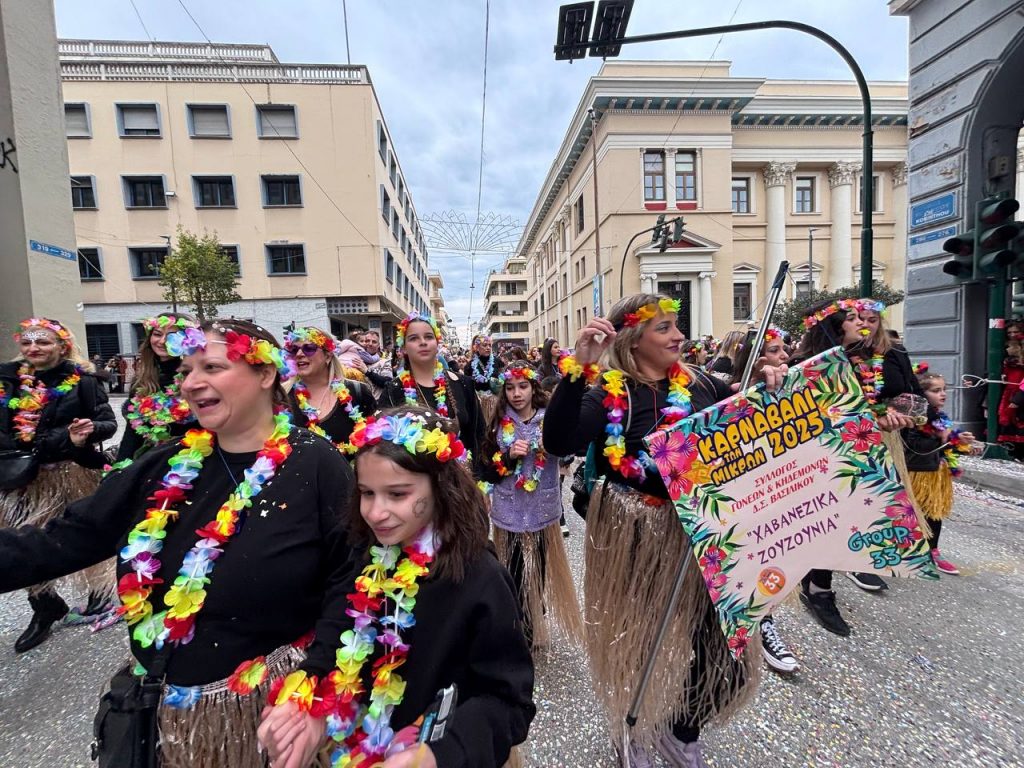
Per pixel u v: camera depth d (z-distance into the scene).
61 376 2.79
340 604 1.19
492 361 7.96
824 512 1.54
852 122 23.89
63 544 1.21
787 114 23.27
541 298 41.53
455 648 1.13
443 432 1.19
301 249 20.72
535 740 2.00
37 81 5.05
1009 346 5.81
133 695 1.16
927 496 3.16
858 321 2.83
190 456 1.27
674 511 1.74
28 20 4.89
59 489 2.80
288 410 1.42
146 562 1.17
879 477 1.50
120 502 1.27
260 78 19.97
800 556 1.54
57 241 5.25
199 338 1.21
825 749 1.89
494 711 1.05
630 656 1.76
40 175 5.05
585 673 2.44
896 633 2.63
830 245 24.95
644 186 22.00
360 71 20.53
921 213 6.71
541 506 2.58
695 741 1.76
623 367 1.79
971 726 1.99
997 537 3.87
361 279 21.06
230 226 20.28
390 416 1.22
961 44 6.09
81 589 2.88
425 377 3.12
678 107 21.47
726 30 6.14
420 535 1.16
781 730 1.99
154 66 19.41
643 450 1.72
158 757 1.16
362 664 1.12
